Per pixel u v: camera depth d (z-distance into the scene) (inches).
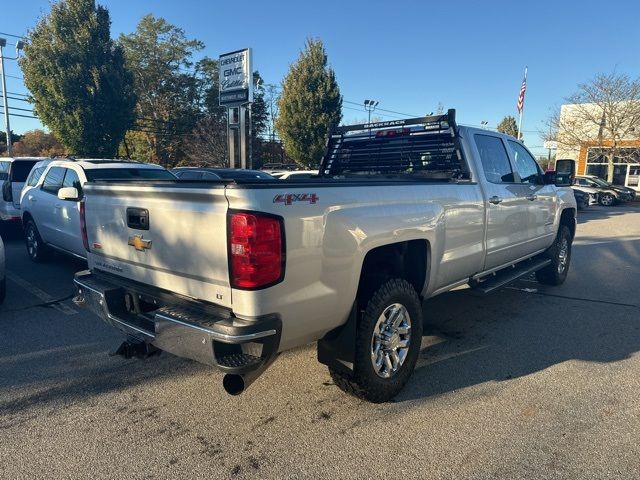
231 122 810.8
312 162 982.4
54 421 134.2
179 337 112.4
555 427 130.1
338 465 114.5
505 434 126.9
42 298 254.7
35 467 113.5
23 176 429.7
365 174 227.8
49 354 181.3
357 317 135.2
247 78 757.3
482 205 187.8
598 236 531.2
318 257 117.5
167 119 1747.0
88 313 230.2
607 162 1376.7
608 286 290.7
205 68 1813.5
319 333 126.3
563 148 1397.6
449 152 197.2
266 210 106.4
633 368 169.0
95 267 158.2
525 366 171.0
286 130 980.6
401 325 148.1
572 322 220.8
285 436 126.9
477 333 206.1
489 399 146.4
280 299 110.6
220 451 120.2
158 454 119.0
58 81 776.3
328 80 956.0
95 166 299.9
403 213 142.6
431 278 160.7
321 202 118.3
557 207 263.3
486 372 166.1
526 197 226.1
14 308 237.8
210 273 113.4
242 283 106.4
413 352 151.5
